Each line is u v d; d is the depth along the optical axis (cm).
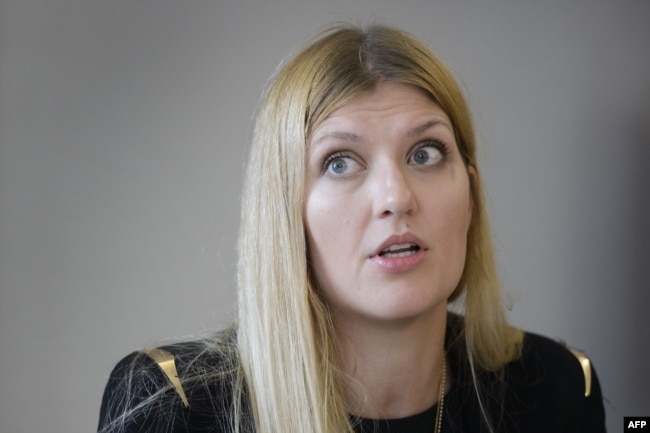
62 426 209
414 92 134
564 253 224
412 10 215
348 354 140
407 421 144
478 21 218
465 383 158
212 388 141
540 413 165
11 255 204
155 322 212
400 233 125
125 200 209
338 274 130
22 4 201
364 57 134
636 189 221
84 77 205
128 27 207
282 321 136
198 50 210
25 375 207
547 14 219
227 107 211
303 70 137
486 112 219
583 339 226
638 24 219
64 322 208
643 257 222
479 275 162
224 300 214
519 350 172
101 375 210
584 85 220
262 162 141
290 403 136
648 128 219
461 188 135
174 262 212
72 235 207
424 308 129
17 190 204
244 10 211
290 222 135
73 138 206
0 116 201
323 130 130
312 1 213
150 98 209
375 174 128
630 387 226
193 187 212
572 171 222
